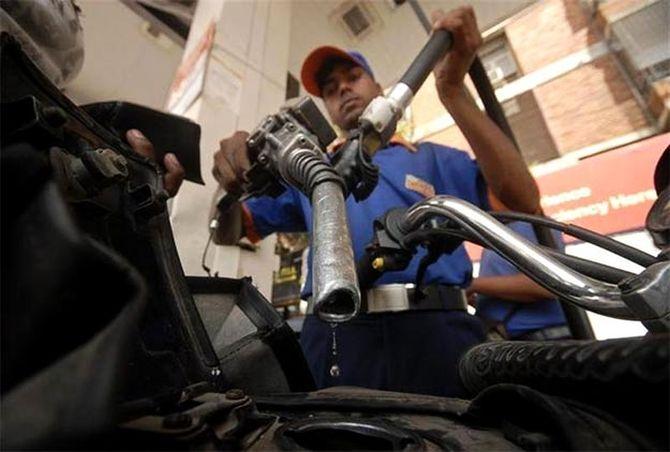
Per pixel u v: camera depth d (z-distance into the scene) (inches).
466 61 23.5
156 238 12.2
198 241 33.1
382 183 31.7
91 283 4.7
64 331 4.6
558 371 7.4
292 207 37.0
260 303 16.9
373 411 10.5
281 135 15.3
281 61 51.1
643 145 40.8
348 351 26.7
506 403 7.6
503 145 26.7
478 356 11.2
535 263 10.9
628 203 41.9
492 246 12.1
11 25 9.5
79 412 3.9
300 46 60.6
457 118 26.1
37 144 7.1
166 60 64.2
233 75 42.6
